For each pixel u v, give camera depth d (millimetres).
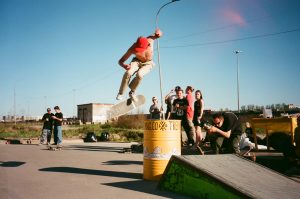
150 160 5547
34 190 4699
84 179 5621
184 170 4520
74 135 24094
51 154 10188
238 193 3814
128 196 4395
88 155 9906
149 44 5820
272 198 3783
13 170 6645
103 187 4953
